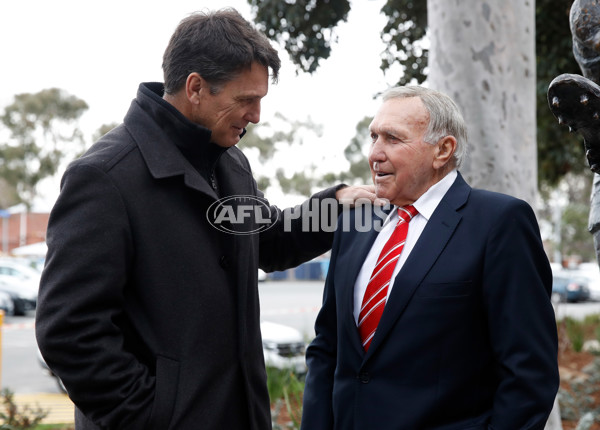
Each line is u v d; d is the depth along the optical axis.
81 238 1.79
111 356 1.78
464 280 1.84
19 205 42.53
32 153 37.97
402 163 1.94
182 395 1.83
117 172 1.85
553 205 20.47
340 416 1.97
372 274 2.00
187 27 1.92
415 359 1.85
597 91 1.56
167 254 1.89
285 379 6.16
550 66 7.43
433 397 1.82
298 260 2.50
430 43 3.55
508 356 1.79
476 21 3.37
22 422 5.29
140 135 1.94
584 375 7.59
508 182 3.41
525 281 1.82
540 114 8.12
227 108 1.92
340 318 2.04
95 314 1.79
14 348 12.91
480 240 1.86
